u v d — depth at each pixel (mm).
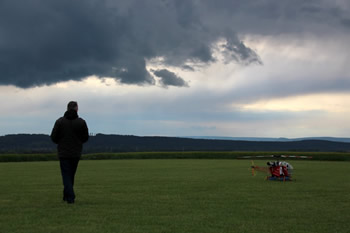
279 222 7336
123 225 6988
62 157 9398
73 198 9555
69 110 9438
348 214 8203
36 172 22391
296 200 10266
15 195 11273
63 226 6891
